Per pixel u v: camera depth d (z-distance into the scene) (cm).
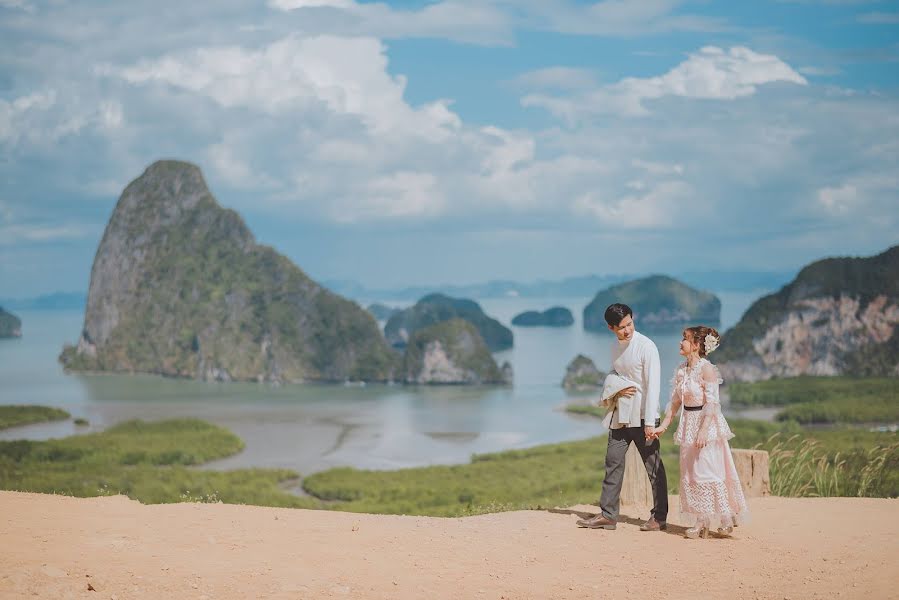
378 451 13062
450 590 991
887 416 16600
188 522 1305
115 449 11888
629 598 978
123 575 968
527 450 11450
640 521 1432
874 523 1398
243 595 923
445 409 19588
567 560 1155
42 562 1004
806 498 1698
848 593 984
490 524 1383
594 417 17625
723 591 1008
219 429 14225
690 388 1316
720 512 1279
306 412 19350
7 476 8669
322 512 1447
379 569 1066
